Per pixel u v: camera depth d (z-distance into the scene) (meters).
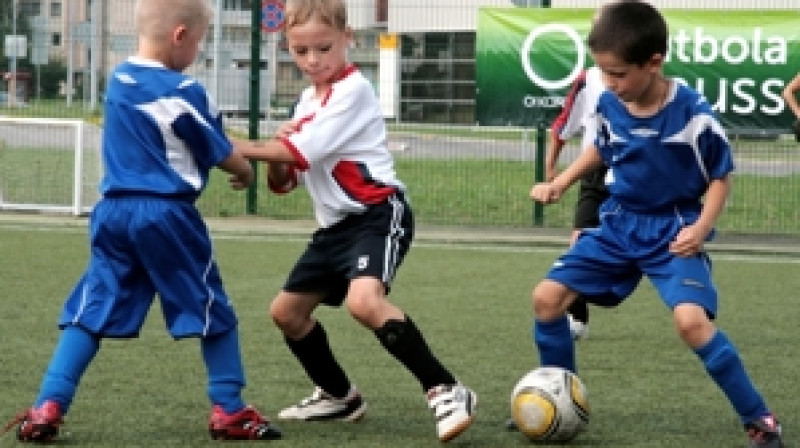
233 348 11.81
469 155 43.28
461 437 12.11
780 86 32.06
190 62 11.84
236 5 47.97
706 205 11.52
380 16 52.34
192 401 13.42
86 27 43.69
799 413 13.60
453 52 42.25
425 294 22.52
